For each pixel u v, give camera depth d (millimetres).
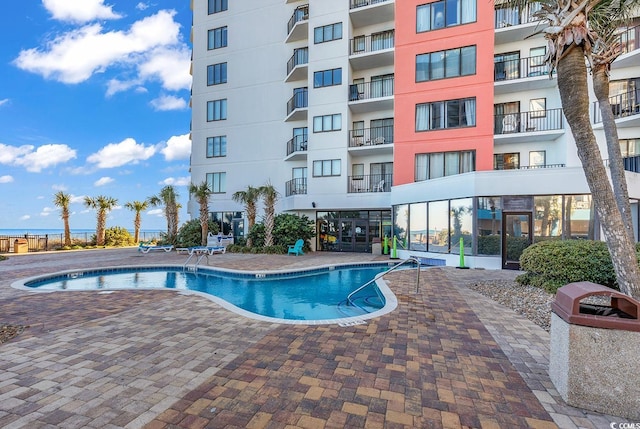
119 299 6352
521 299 6312
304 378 3092
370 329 4570
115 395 2775
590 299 6090
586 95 4727
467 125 14773
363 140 18469
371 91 18219
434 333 4402
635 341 2453
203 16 22422
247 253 17094
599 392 2523
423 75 15562
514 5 6199
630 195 10797
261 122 21000
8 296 6609
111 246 25297
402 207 15148
